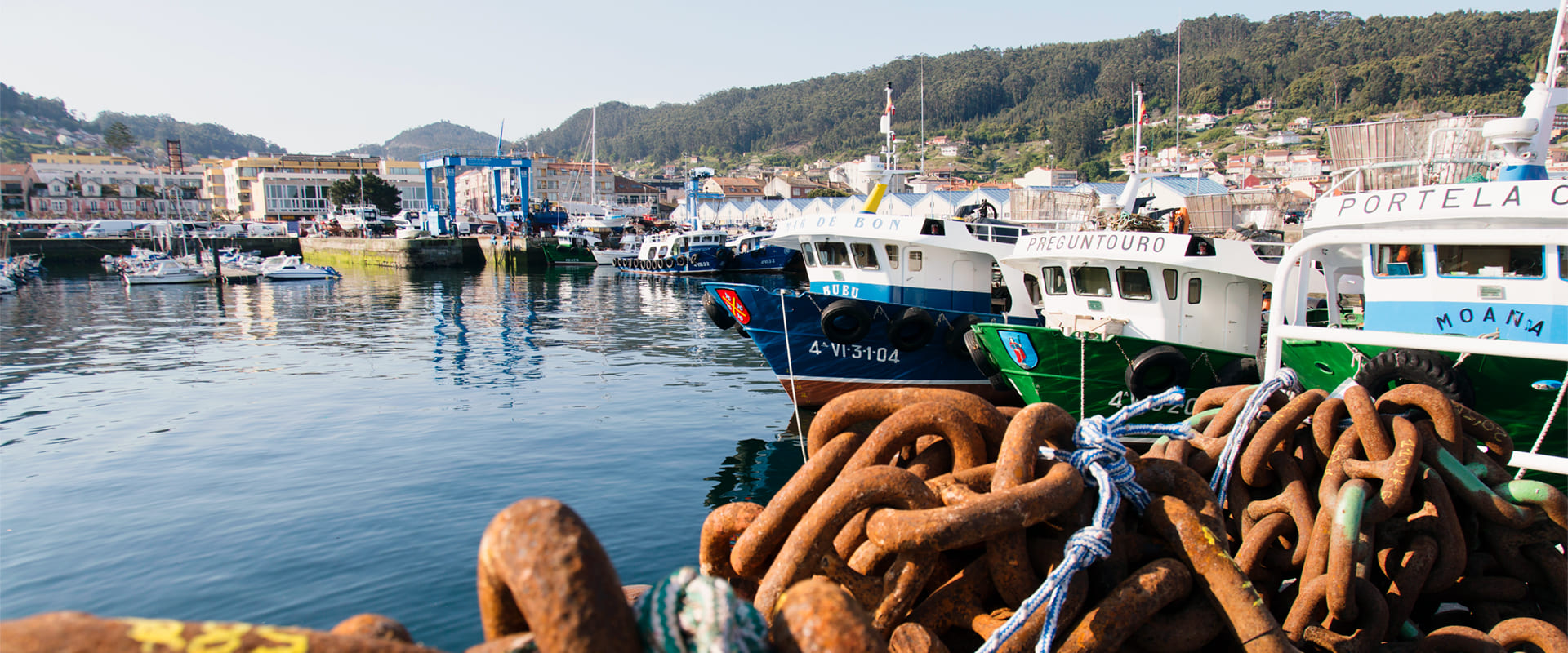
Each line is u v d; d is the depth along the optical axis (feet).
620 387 63.26
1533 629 11.64
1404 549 12.82
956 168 526.57
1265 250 65.41
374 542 30.89
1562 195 26.02
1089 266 44.57
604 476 39.70
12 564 29.76
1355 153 49.75
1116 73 574.97
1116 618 10.21
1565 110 154.92
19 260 192.13
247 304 132.05
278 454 44.16
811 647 6.50
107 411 56.08
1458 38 394.11
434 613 25.32
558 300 135.33
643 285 165.58
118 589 27.61
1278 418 13.64
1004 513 9.82
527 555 6.12
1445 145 45.47
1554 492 12.35
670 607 6.65
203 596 26.91
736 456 43.70
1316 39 512.63
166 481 39.63
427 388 63.26
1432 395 13.35
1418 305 30.25
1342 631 12.25
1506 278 28.22
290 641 5.63
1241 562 12.85
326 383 65.77
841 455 11.24
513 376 68.13
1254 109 482.69
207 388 64.28
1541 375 27.78
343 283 173.78
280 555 29.86
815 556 10.19
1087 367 41.39
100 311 123.03
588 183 437.17
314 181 406.62
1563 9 33.94
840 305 49.03
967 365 51.21
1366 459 13.12
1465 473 12.78
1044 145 558.15
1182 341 42.39
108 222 283.18
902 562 10.28
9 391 64.08
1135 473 11.66
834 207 284.82
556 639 5.93
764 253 196.03
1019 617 10.02
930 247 53.57
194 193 416.05
